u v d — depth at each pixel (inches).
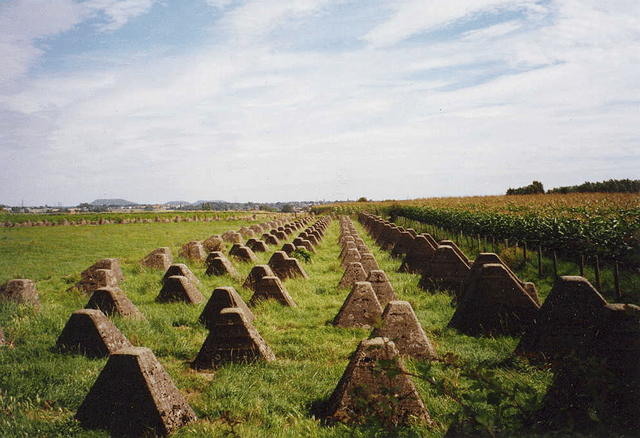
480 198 2004.2
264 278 432.8
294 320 378.3
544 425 170.2
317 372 257.6
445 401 210.5
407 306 282.8
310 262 741.9
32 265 771.4
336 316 364.5
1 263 797.9
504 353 279.0
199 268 679.1
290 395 230.1
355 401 197.9
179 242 1188.5
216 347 276.8
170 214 3412.9
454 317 343.0
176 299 446.9
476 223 951.0
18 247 1074.7
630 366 183.3
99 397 201.0
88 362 275.1
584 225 643.5
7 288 423.5
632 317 188.9
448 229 1226.6
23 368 261.6
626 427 161.0
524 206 1275.8
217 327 279.6
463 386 225.5
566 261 650.8
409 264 611.2
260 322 370.3
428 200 2228.1
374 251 886.4
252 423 203.0
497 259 440.8
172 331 348.2
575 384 173.6
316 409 215.2
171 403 202.1
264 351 279.7
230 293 372.2
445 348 292.5
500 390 160.4
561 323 264.7
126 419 195.8
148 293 493.7
